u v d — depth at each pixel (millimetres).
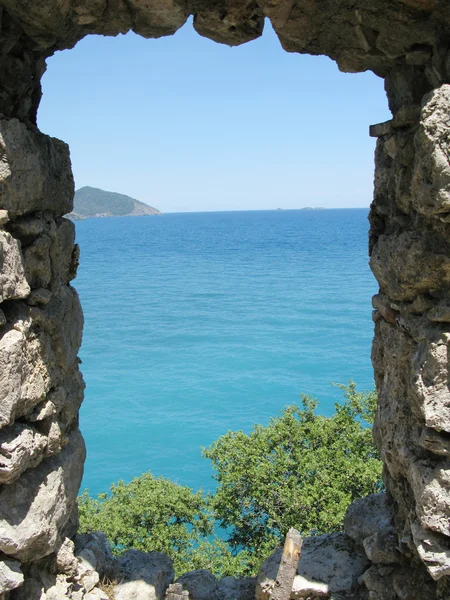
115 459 22000
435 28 5812
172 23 6754
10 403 5238
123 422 25344
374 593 6449
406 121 6062
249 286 64000
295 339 38344
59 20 5973
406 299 6121
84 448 7016
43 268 6062
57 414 6410
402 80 6301
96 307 53812
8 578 5375
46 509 5852
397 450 6293
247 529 13812
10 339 5301
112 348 38281
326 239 142000
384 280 6402
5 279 5250
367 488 13180
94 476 20781
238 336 40031
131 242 149625
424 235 5781
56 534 6074
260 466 13703
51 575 6285
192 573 7762
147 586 7094
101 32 6715
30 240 5906
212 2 6777
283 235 164500
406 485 6379
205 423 25078
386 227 6805
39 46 6266
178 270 82438
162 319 47031
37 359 5816
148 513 13414
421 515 5645
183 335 41062
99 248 130625
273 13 6426
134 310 51688
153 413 26266
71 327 6695
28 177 5703
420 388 5562
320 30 6516
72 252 6957
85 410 26906
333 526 12594
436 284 5785
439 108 5152
